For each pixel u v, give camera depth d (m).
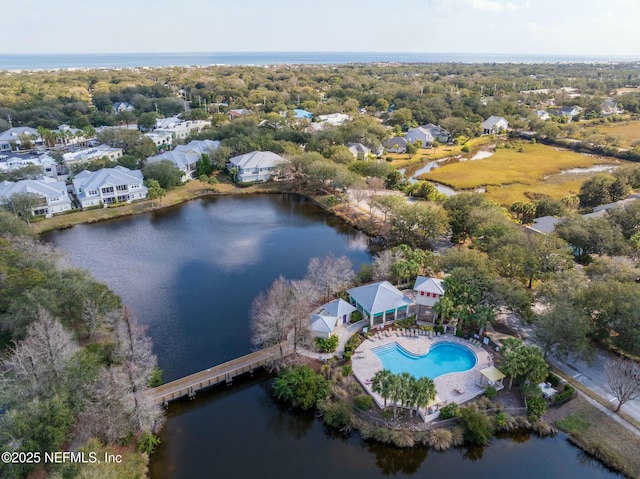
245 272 79.31
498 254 65.88
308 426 47.16
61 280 56.66
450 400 47.75
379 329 60.28
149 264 81.94
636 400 48.00
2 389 41.16
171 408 48.94
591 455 42.56
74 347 48.84
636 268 64.06
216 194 123.56
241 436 45.72
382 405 47.56
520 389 48.28
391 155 168.12
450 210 90.38
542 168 146.62
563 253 67.75
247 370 52.88
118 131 151.38
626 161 156.12
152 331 61.66
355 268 80.62
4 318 50.84
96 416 40.50
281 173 133.12
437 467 42.44
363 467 42.53
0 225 75.88
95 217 103.06
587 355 49.47
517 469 41.97
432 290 61.69
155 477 40.66
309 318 57.31
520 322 62.41
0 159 133.50
